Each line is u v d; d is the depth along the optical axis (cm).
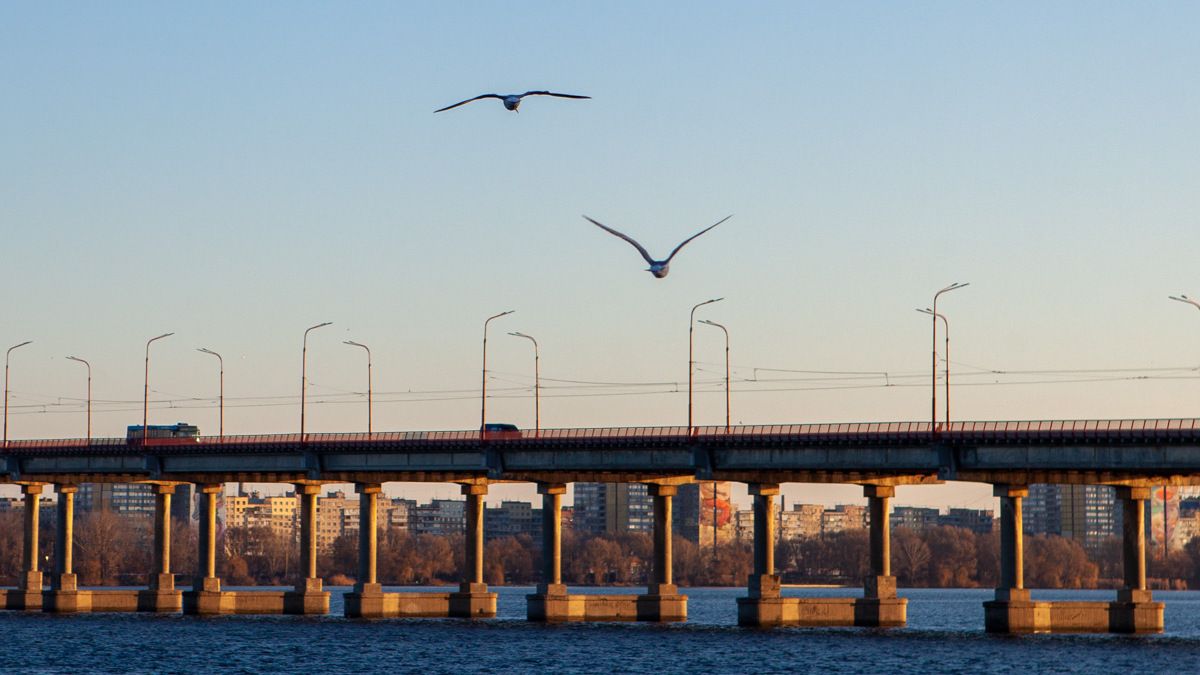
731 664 12631
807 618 16075
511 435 15925
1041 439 13300
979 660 12694
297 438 17238
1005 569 14875
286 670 12388
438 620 17525
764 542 15850
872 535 15875
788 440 14488
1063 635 14762
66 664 12912
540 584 16912
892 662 12650
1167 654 13012
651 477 16712
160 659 13238
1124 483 14550
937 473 14088
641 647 13988
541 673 12094
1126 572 14875
